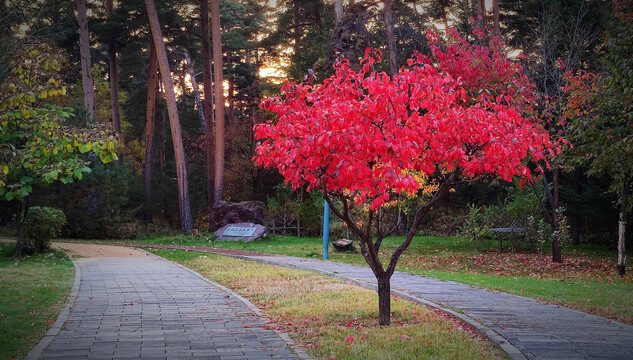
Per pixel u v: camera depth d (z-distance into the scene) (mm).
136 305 9609
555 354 6207
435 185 19266
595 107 16078
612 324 7922
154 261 17922
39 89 7395
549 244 24844
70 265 16172
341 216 7992
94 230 31344
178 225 46594
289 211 31812
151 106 39656
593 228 27297
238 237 28625
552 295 11141
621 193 16672
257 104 43031
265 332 7559
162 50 32844
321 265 16156
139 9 36312
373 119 6781
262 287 11820
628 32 12859
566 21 23609
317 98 7625
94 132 7277
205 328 7781
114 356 6176
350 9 29250
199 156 49688
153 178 45250
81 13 33156
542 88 19453
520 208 21516
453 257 20203
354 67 27609
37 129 7102
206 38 39094
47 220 19641
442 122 6785
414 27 34281
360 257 19484
